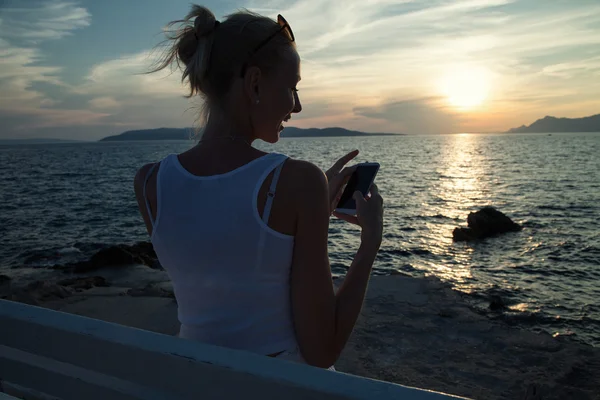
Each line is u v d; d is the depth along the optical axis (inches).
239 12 44.8
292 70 44.7
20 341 44.6
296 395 30.5
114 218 791.1
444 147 4975.4
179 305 46.3
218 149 43.9
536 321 231.0
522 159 2356.1
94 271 339.0
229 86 44.1
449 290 216.1
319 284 41.3
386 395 28.2
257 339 42.4
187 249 42.0
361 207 49.3
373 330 170.4
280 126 47.1
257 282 41.4
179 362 35.3
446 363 146.6
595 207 753.6
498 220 561.6
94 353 39.8
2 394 42.5
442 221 687.1
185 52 46.9
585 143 4975.4
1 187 1347.2
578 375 141.2
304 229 40.6
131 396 38.7
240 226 40.3
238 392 32.8
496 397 128.1
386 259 455.8
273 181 40.6
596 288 329.4
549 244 490.3
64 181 1539.1
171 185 43.4
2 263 478.3
